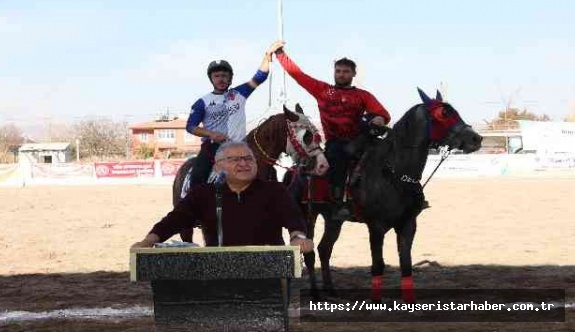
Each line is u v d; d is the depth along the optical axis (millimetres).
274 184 4875
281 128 7469
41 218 19609
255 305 4359
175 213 4855
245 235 4766
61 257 12711
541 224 16453
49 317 7613
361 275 10180
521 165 37375
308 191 8148
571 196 23453
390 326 6918
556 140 41219
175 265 4312
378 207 7691
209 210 4848
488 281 9422
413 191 7602
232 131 7961
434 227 16281
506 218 17828
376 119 7902
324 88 8164
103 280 10164
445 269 10570
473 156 37406
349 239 14352
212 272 4301
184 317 4383
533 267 10633
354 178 7828
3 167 38312
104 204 23797
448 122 7367
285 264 4262
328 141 8109
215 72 7879
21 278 10445
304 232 4691
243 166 4730
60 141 82875
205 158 7926
